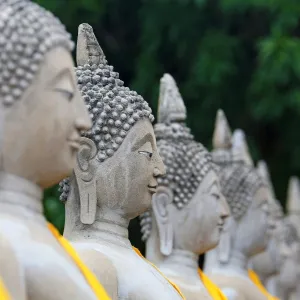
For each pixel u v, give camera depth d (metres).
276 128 30.23
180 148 15.14
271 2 27.30
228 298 17.53
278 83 28.09
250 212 18.30
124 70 29.38
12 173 10.07
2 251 9.80
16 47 9.99
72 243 12.36
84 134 12.47
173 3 28.25
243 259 18.22
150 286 12.27
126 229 12.66
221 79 27.89
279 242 23.22
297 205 25.97
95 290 10.35
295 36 29.98
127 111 12.52
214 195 15.25
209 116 28.14
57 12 25.41
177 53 28.08
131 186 12.52
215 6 28.73
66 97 10.19
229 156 18.44
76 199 12.54
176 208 15.09
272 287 23.69
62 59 10.18
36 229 10.05
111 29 29.30
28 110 10.01
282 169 30.36
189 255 15.15
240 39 28.58
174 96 15.29
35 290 9.89
